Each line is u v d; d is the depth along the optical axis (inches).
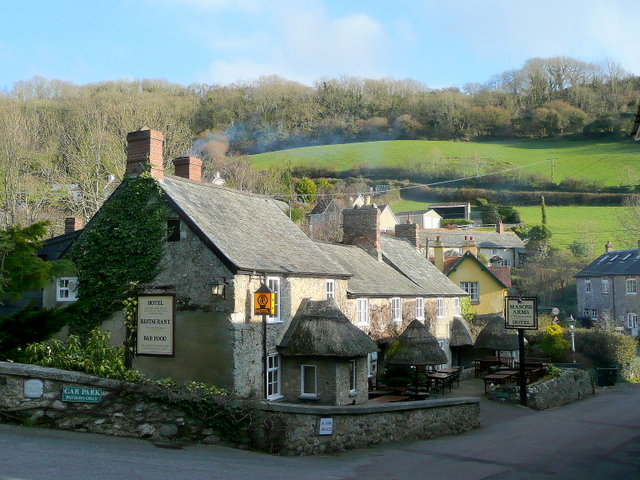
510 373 1183.6
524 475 483.8
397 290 1153.4
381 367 1100.5
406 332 964.0
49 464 387.5
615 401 1176.8
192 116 3324.3
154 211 758.5
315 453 534.0
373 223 1288.1
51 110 2204.7
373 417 603.5
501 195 3703.3
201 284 719.1
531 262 2687.0
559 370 1208.2
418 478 458.6
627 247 2787.9
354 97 4852.4
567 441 676.7
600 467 526.9
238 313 706.8
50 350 558.9
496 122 4697.3
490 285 1712.6
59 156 1926.7
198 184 860.0
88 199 1694.1
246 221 867.4
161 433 508.4
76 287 796.0
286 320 807.7
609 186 3491.6
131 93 2733.8
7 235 646.5
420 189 3855.8
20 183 1651.1
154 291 743.1
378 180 3905.0
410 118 4717.0
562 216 3353.8
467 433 732.0
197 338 713.0
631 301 2229.3
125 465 405.1
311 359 786.8
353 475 456.4
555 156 4033.0
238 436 518.9
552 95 4859.7
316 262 904.9
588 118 4421.8
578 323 2196.1
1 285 615.8
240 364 702.5
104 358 540.1
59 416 490.3
